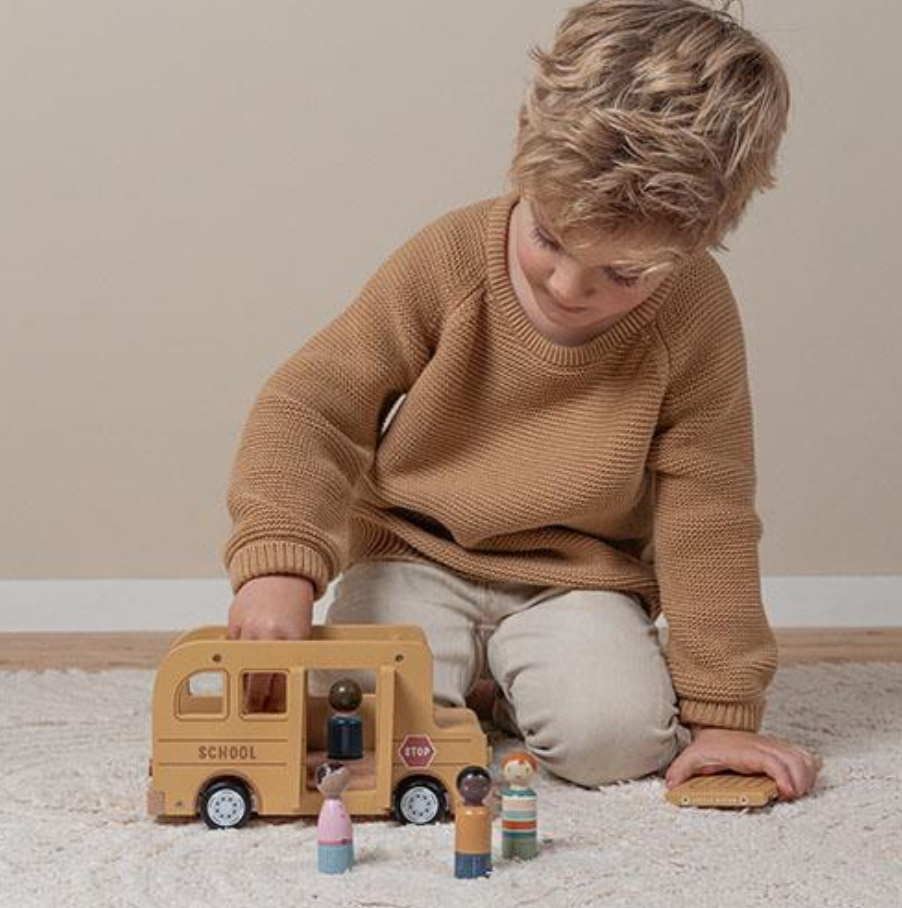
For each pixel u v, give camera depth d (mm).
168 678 1324
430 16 2582
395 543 1686
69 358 2582
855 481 2693
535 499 1589
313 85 2578
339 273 2602
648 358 1562
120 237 2574
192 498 2604
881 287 2678
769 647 1589
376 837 1302
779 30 2641
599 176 1311
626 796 1463
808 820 1375
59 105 2557
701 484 1595
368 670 1461
